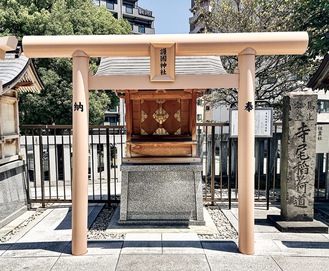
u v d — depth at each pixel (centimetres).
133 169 423
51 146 730
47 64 1005
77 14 1060
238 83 325
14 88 494
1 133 441
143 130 444
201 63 425
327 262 309
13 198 467
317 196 553
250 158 320
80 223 326
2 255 330
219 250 339
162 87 328
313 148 408
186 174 432
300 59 694
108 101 1145
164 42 311
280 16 717
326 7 597
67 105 992
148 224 427
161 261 312
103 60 457
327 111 1449
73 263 309
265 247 347
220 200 528
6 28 973
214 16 805
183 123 440
